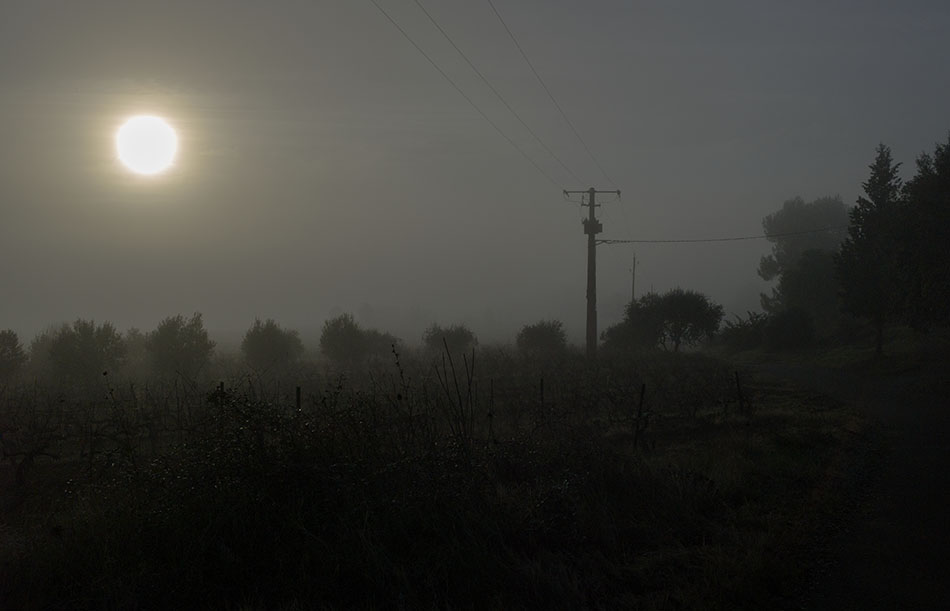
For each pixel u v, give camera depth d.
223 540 5.76
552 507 6.83
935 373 24.62
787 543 6.69
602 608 5.32
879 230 32.06
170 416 12.98
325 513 6.09
